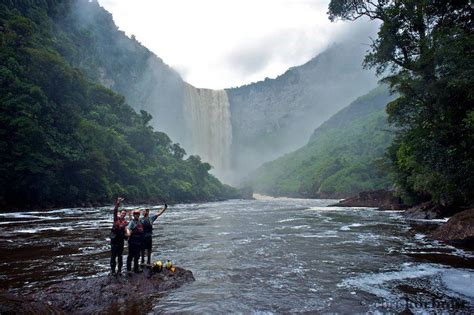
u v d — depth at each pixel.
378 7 24.75
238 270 10.99
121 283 8.52
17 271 10.67
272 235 19.83
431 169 24.84
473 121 17.61
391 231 21.44
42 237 18.58
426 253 13.85
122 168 75.88
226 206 67.44
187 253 14.03
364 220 30.05
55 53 71.00
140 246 9.43
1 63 52.12
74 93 61.66
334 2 26.41
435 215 30.56
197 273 10.59
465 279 9.72
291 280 9.72
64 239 17.88
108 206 62.00
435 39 19.95
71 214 38.94
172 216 36.88
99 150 64.56
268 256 13.36
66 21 125.00
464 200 26.69
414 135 23.59
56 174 51.78
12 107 46.50
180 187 98.56
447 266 11.45
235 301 7.79
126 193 72.31
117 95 107.12
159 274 9.46
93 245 15.92
